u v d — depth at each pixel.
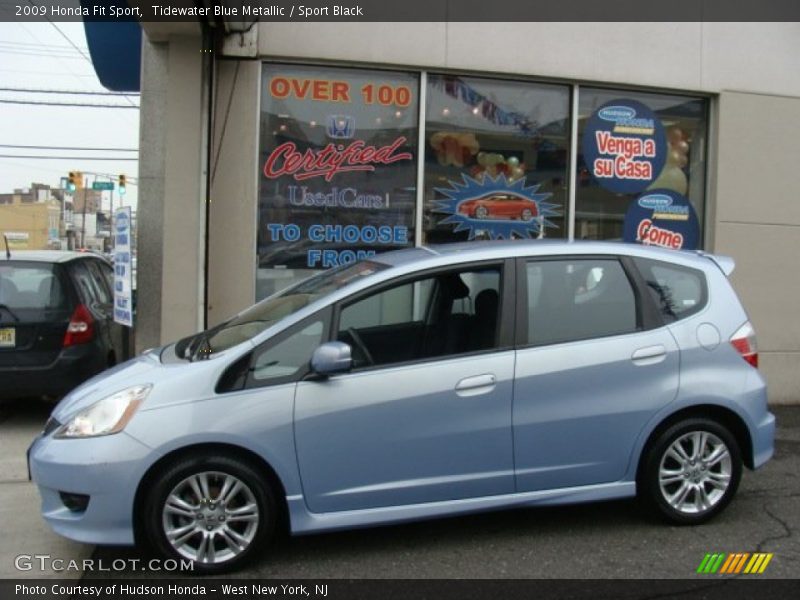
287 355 4.16
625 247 4.80
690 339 4.65
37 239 71.25
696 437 4.66
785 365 8.81
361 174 7.75
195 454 3.98
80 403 4.17
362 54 7.57
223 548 4.06
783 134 8.76
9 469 5.82
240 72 7.37
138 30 7.98
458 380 4.25
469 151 8.04
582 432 4.42
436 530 4.66
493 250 4.59
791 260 8.81
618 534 4.60
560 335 4.48
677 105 8.65
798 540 4.54
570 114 8.28
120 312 6.89
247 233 7.43
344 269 5.03
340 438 4.09
